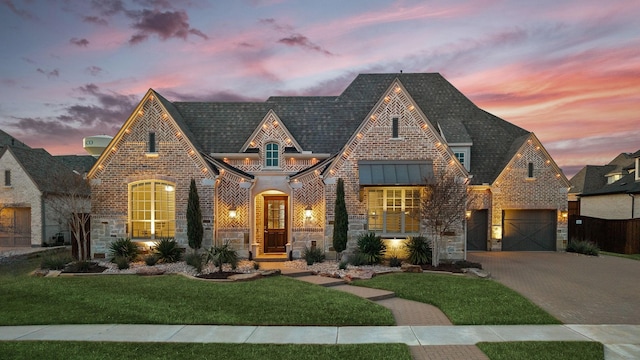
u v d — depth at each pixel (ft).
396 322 30.83
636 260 66.69
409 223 61.00
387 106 61.87
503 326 29.81
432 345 25.71
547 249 77.97
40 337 26.84
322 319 30.71
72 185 64.34
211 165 62.39
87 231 65.82
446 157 61.00
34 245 87.66
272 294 37.88
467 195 56.44
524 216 78.33
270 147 66.85
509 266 58.39
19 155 90.43
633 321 31.40
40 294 38.22
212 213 59.82
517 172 76.59
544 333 28.22
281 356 23.48
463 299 37.17
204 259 53.98
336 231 58.08
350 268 52.95
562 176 76.79
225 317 30.94
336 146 68.39
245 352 24.09
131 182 60.44
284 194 66.13
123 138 60.85
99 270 51.85
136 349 24.58
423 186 58.29
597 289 42.93
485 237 77.92
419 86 85.71
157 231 60.70
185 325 29.58
